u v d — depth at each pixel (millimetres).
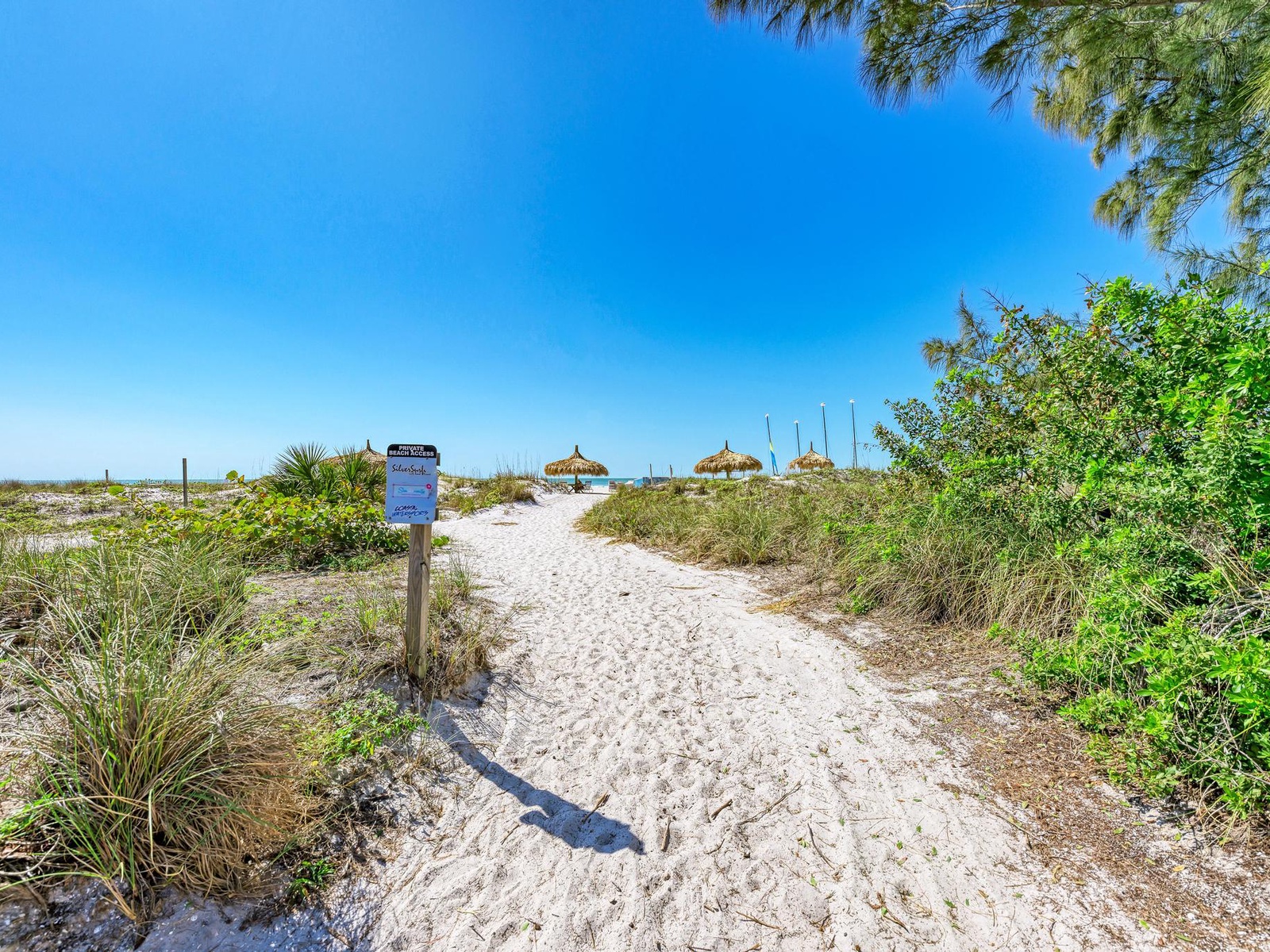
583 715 3387
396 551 7004
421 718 2990
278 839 2049
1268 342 2602
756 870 2135
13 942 1519
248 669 2465
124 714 1885
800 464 20625
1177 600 2811
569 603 5727
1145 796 2320
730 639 4695
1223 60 4699
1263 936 1681
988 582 4324
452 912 1946
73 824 1690
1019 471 4617
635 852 2240
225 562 4195
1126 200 6414
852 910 1931
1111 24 4625
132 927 1652
